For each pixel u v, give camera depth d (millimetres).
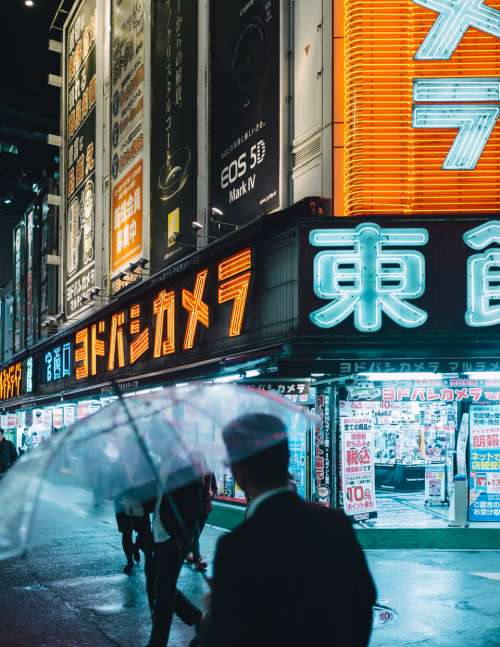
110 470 3500
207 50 16859
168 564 5625
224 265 14438
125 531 9273
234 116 15555
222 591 2125
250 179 14859
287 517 2281
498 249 11445
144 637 6461
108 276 23328
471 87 11836
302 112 13398
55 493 2941
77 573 9352
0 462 13297
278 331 12289
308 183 13078
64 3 29781
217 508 15852
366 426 13195
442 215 11508
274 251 12602
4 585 8633
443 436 17438
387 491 18219
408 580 8523
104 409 3262
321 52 12805
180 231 17734
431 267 11484
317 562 2215
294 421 3164
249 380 12453
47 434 30250
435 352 11328
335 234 11586
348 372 11375
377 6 11977
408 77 11883
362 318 11453
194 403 3428
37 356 31906
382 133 11836
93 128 25219
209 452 3832
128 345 20156
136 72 21266
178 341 16812
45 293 31734
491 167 11758
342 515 2424
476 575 8812
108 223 23547
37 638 6422
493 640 6125
